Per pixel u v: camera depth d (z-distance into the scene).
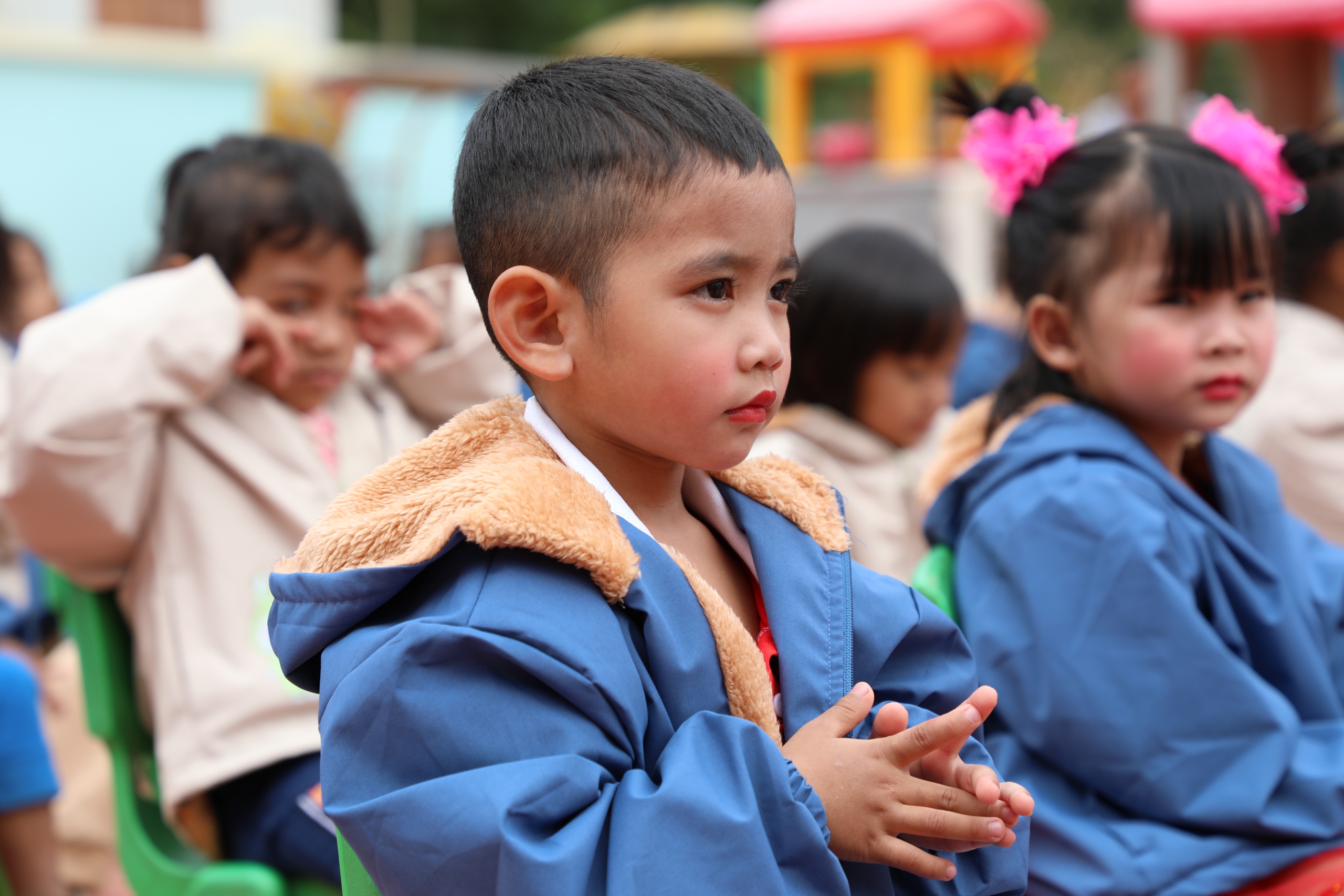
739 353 0.97
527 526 0.94
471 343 2.20
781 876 0.89
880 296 2.35
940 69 7.47
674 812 0.88
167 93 5.61
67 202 5.36
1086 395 1.71
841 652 1.08
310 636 0.99
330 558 1.01
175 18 7.08
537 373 0.99
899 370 2.39
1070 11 15.45
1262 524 1.73
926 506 1.90
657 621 0.98
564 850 0.86
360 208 2.07
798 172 7.39
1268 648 1.59
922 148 7.29
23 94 5.22
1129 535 1.48
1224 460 1.76
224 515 1.84
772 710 1.02
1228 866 1.39
